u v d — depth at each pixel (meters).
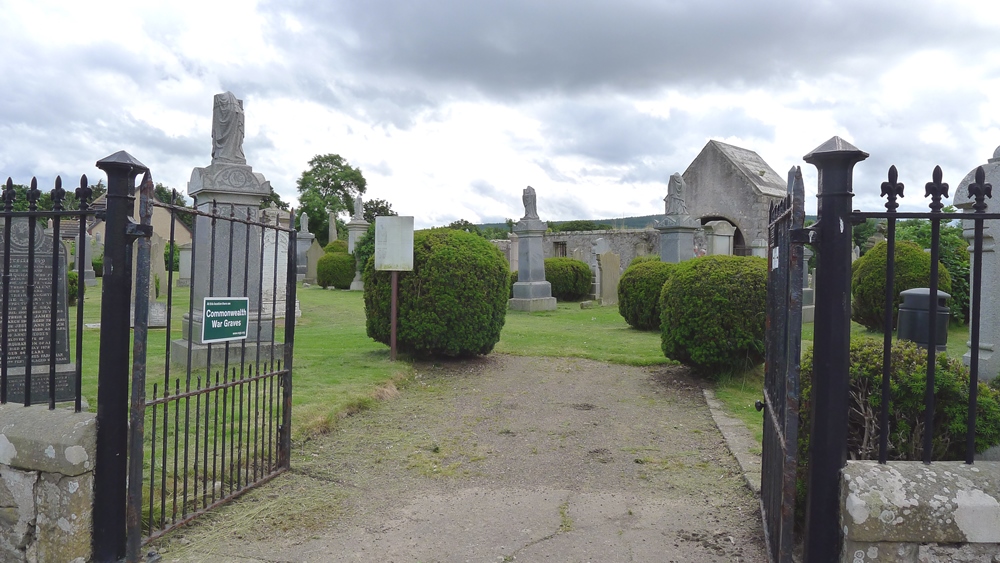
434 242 8.87
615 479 4.68
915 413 3.36
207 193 8.48
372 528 3.78
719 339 7.47
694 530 3.73
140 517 3.28
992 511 2.47
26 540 3.19
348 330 12.23
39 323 5.93
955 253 13.05
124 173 3.10
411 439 5.64
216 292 8.47
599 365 9.01
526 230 17.42
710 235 20.86
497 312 9.04
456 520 3.91
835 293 2.61
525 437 5.75
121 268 3.13
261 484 4.39
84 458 3.09
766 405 3.67
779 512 3.00
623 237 27.67
